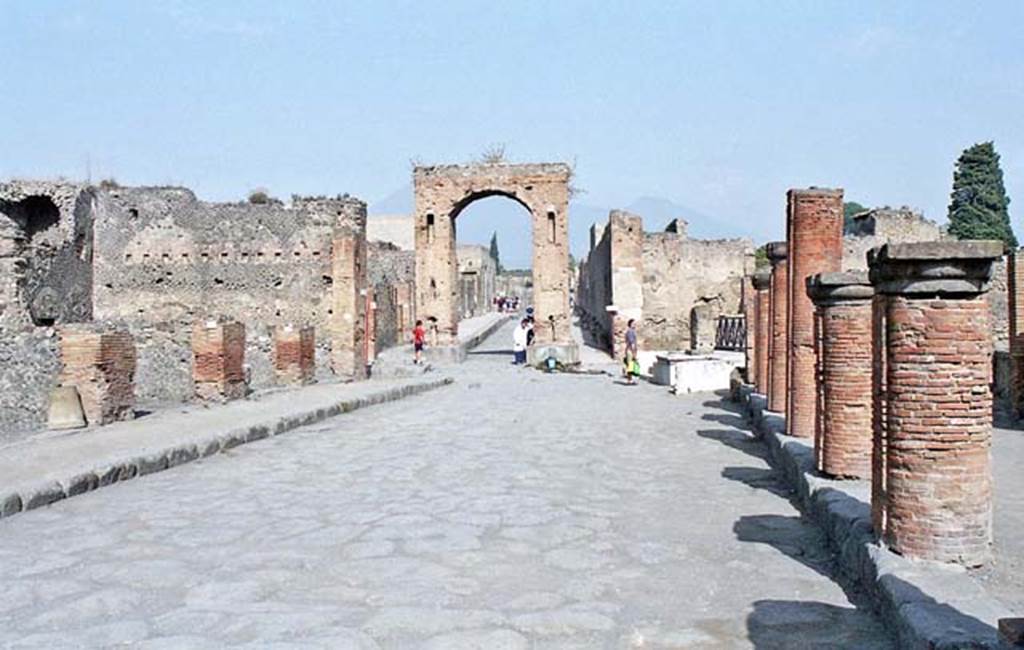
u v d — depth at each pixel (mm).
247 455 13633
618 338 39719
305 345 24688
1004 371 18516
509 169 37594
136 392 23312
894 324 6621
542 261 37344
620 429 16891
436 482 11359
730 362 25672
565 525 9016
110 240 32844
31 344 18109
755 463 12852
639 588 6941
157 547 8078
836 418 9570
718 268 43594
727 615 6305
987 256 6410
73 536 8477
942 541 6383
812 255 12484
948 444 6430
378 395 21656
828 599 6641
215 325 19484
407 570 7379
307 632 5910
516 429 16891
